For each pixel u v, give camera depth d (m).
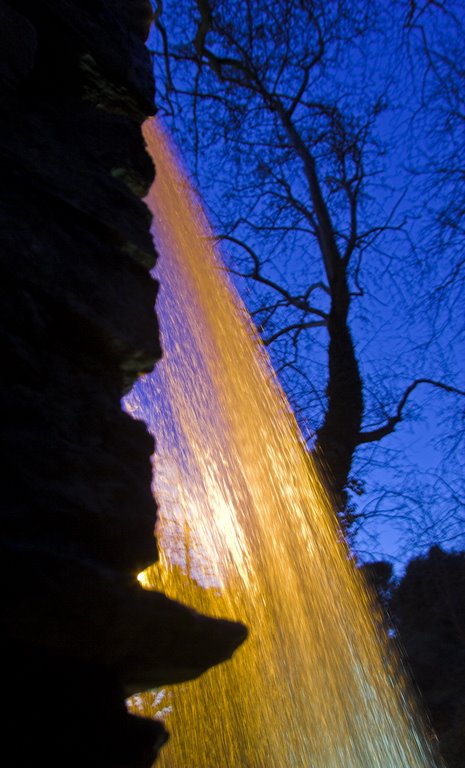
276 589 7.15
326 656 7.86
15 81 2.51
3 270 2.14
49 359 2.18
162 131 7.77
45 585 1.82
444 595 10.25
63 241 2.35
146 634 2.06
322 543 8.82
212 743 6.16
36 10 2.73
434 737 8.39
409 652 9.39
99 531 2.02
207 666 2.24
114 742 1.97
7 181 2.30
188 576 5.50
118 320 2.38
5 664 1.86
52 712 1.89
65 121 2.66
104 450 2.20
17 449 1.96
